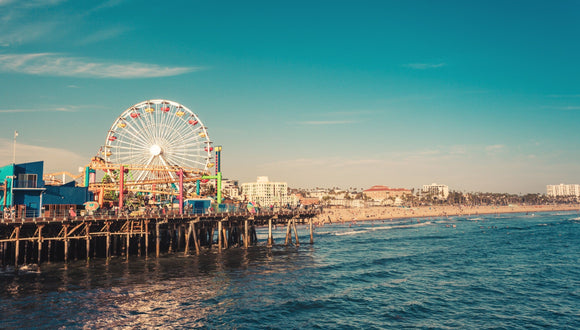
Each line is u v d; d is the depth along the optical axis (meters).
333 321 36.44
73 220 54.41
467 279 53.72
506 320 37.38
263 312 38.28
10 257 58.72
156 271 53.72
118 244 66.88
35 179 63.22
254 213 75.06
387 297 44.50
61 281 47.28
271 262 62.78
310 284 49.34
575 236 107.69
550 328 35.34
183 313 37.38
